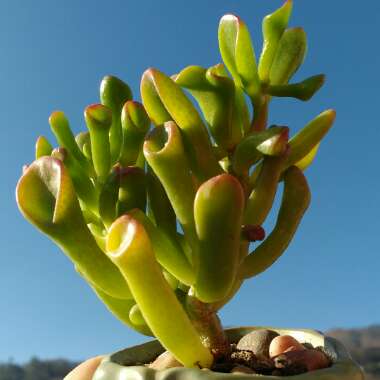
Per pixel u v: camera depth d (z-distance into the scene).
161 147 0.15
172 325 0.14
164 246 0.15
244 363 0.16
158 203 0.16
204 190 0.14
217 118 0.17
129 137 0.17
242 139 0.17
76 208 0.15
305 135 0.17
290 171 0.17
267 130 0.16
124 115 0.17
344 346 0.16
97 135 0.17
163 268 0.17
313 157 0.19
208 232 0.14
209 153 0.16
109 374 0.15
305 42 0.18
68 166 0.17
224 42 0.18
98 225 0.17
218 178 0.14
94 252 0.15
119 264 0.13
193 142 0.16
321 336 0.17
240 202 0.14
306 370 0.15
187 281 0.16
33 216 0.15
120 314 0.17
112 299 0.17
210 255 0.14
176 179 0.15
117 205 0.16
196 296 0.16
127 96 0.18
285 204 0.16
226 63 0.18
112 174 0.16
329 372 0.14
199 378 0.13
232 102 0.17
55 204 0.15
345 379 0.14
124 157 0.17
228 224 0.14
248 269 0.16
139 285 0.14
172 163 0.15
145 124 0.17
